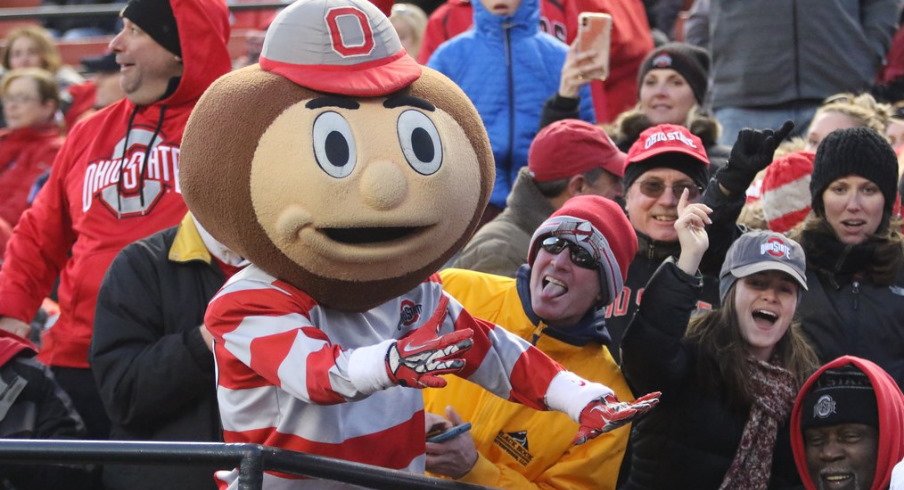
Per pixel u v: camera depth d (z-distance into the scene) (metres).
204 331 6.27
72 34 17.22
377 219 4.81
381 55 5.00
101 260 7.32
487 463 5.80
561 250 6.09
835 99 9.05
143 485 6.53
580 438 5.04
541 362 5.29
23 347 6.81
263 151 4.82
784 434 6.51
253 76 4.95
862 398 6.23
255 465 4.69
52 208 7.70
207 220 4.99
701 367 6.41
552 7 10.50
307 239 4.83
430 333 4.62
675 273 6.12
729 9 10.20
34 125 11.15
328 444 5.06
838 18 10.02
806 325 7.13
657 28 12.52
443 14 10.64
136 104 7.54
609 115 10.73
